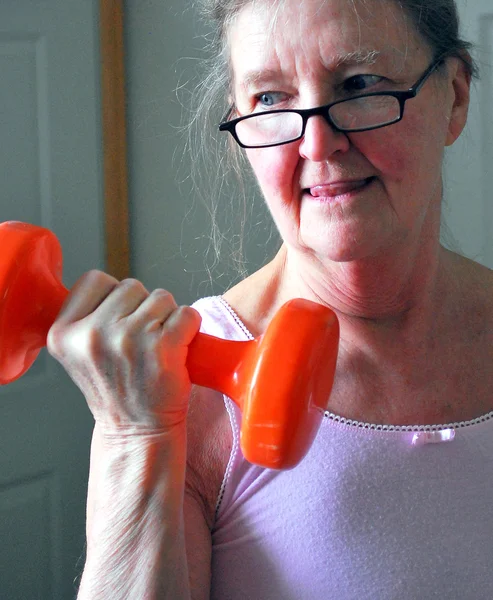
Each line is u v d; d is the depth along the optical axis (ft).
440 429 3.12
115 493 2.70
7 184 6.90
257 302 3.34
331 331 2.48
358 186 2.78
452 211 6.57
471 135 6.33
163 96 7.45
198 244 7.52
